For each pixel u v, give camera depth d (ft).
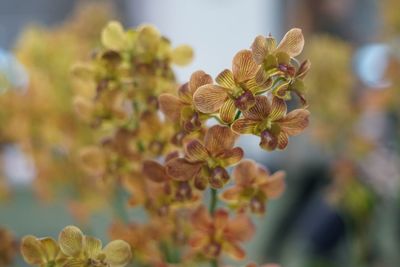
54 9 6.24
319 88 3.35
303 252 3.56
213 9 6.42
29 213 3.59
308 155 3.84
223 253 1.94
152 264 1.96
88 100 2.01
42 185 2.78
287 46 1.51
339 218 3.51
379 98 3.29
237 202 1.80
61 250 1.51
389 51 3.36
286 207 3.81
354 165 3.10
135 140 1.92
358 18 4.10
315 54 3.37
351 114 3.36
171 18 6.46
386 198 3.15
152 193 1.74
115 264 1.52
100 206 2.71
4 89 2.74
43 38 2.84
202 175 1.58
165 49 1.89
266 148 1.50
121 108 1.96
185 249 2.17
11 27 6.04
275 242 3.73
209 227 1.78
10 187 3.10
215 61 6.49
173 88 1.88
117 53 1.84
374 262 3.18
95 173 2.03
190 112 1.57
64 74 2.72
